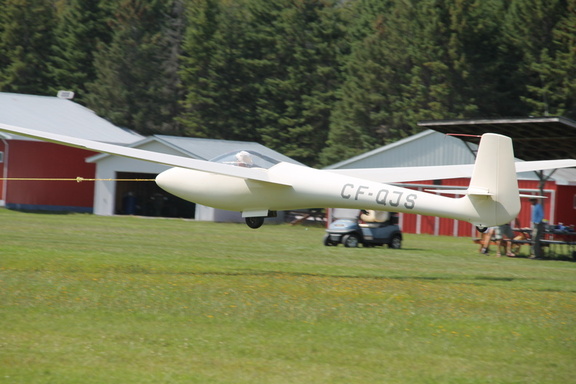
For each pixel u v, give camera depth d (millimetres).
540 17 179375
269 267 58562
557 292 50156
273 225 137375
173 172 57500
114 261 57375
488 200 49500
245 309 41750
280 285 48406
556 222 113750
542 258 82125
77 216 131375
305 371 32312
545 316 42438
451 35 187375
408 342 37094
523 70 186000
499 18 192875
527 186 116562
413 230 132250
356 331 38625
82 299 42500
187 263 58594
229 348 35125
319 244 88750
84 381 30219
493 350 36312
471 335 38531
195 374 31500
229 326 38781
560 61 174000
